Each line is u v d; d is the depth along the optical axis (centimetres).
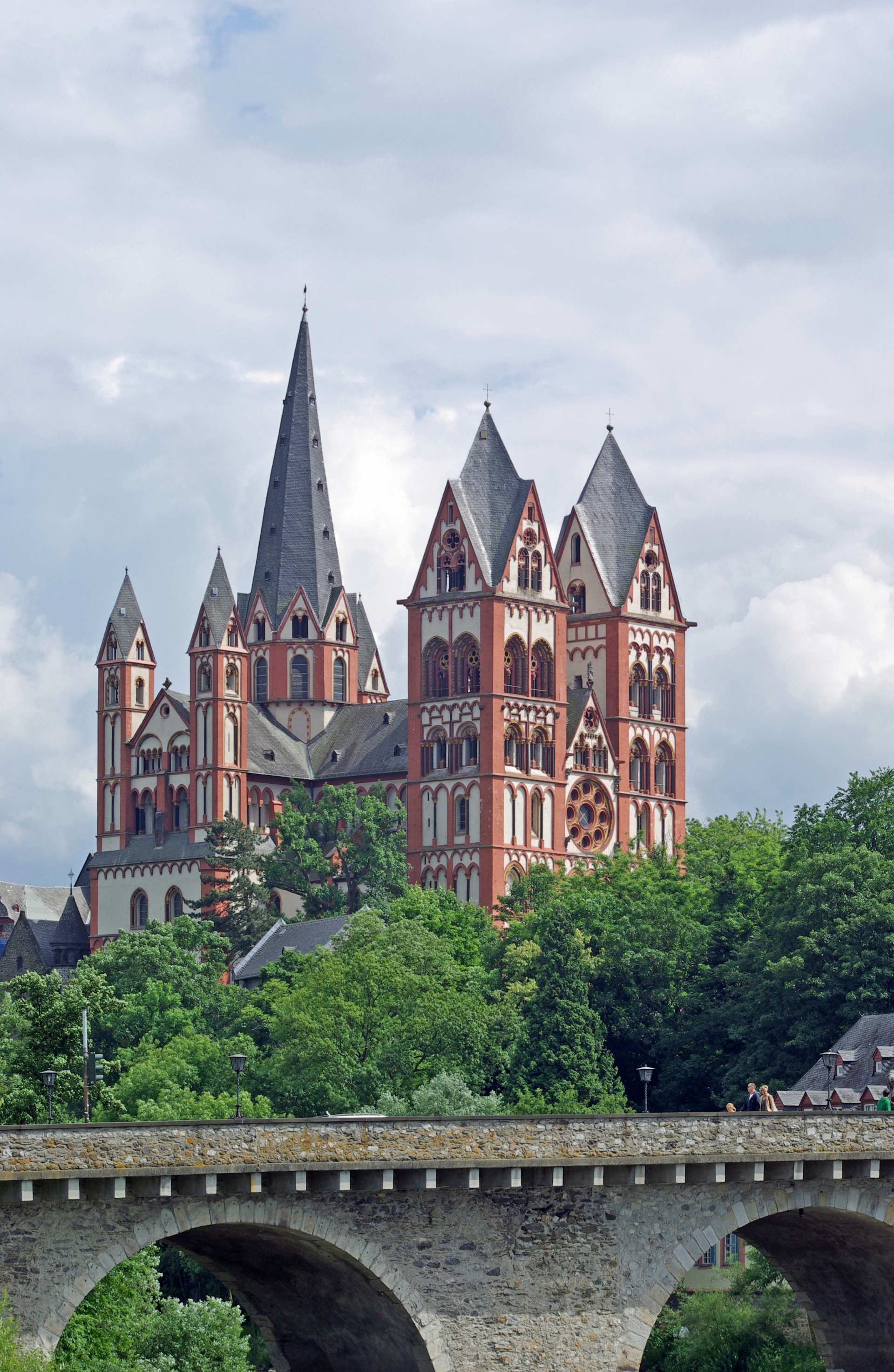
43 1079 10019
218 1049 17162
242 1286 8925
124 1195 6906
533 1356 7675
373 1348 8275
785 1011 14888
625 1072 17362
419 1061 16475
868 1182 8319
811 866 15525
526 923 19812
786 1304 11562
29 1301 6831
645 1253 7875
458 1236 7612
